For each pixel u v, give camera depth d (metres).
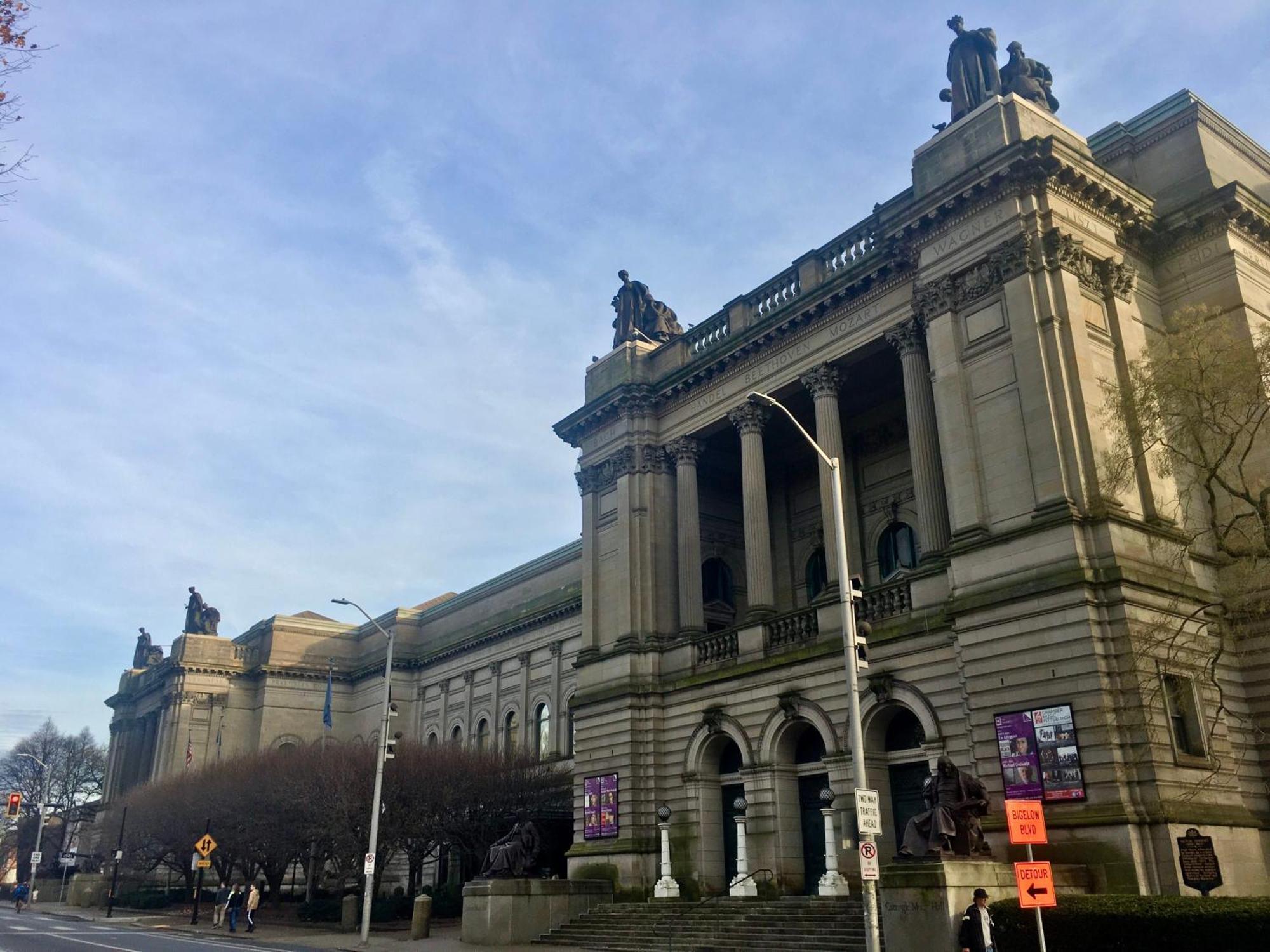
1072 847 28.56
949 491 34.84
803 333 44.28
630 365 52.00
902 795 36.75
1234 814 30.11
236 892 55.41
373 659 100.44
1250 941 21.17
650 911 39.09
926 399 38.50
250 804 68.06
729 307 48.91
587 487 53.03
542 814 63.00
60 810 146.25
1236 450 35.09
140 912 76.94
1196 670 31.03
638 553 49.22
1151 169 40.66
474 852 62.69
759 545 44.44
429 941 43.81
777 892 38.62
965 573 33.53
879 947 26.08
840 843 36.62
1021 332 33.94
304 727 99.69
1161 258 39.00
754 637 42.81
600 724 47.59
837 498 27.69
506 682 81.06
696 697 44.41
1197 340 29.41
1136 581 30.30
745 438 46.22
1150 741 28.53
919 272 37.69
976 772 31.59
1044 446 32.44
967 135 37.12
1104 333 34.94
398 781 60.50
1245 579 29.31
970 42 39.09
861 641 25.92
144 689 111.88
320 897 73.44
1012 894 26.05
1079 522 31.08
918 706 34.97
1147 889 27.22
